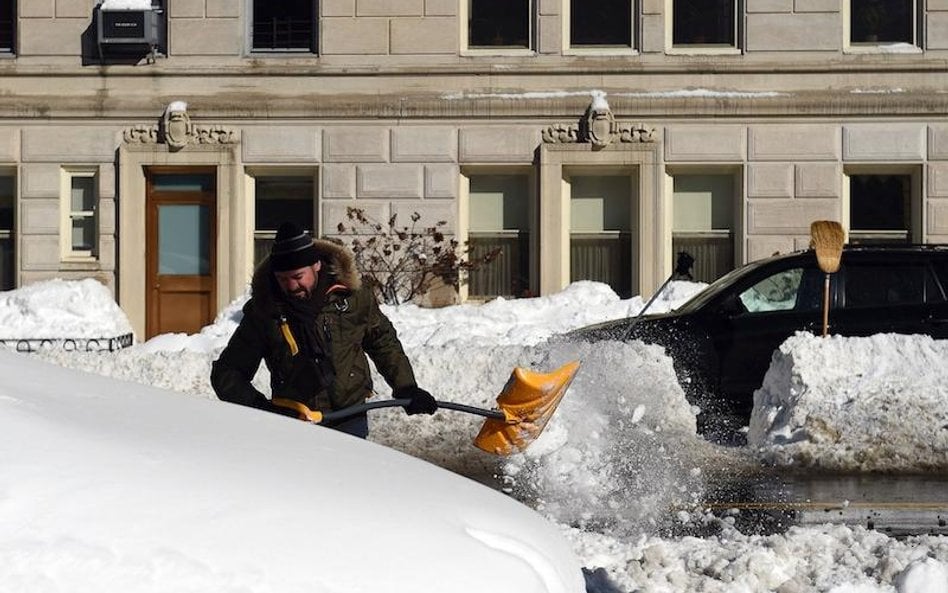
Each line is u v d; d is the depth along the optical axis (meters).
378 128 29.53
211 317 30.03
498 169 29.62
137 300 29.81
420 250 29.03
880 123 29.05
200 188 30.12
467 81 29.38
